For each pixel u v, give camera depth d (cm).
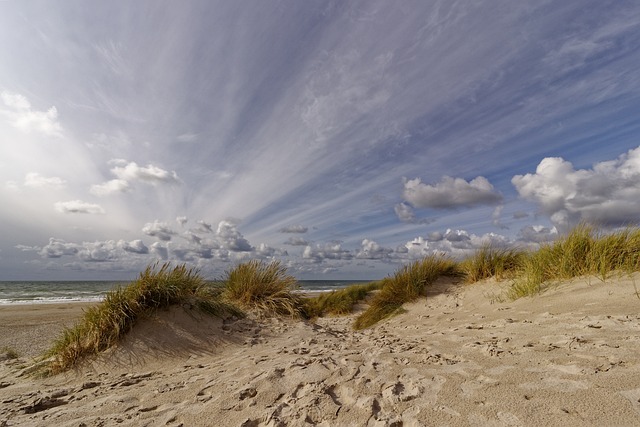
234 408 238
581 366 222
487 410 188
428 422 184
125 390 322
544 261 584
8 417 273
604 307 379
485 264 758
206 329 497
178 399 272
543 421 170
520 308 479
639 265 475
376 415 200
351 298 1245
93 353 439
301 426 200
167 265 558
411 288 762
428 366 271
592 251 524
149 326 479
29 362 482
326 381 258
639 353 230
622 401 173
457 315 568
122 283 517
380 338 451
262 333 516
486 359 271
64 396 323
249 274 685
